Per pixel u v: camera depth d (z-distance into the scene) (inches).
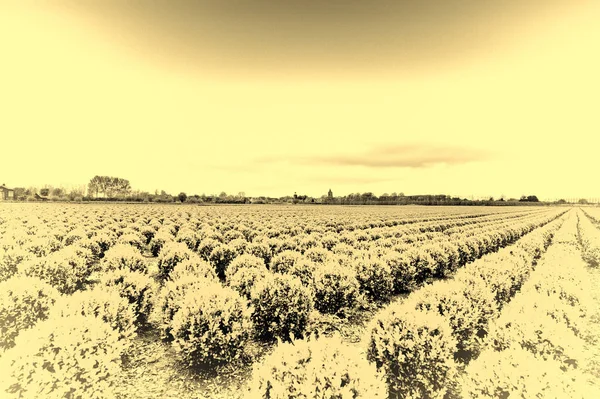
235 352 273.3
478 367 169.3
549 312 274.2
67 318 212.4
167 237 765.3
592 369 256.5
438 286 316.2
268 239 733.9
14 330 259.4
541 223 1808.6
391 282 464.1
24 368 180.5
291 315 315.9
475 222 1806.1
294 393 147.6
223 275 582.9
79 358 194.7
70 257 449.1
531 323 227.0
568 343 217.5
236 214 1939.0
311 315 339.0
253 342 318.3
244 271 402.9
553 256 597.3
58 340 195.2
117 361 219.8
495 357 170.1
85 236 740.7
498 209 4065.0
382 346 223.5
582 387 153.2
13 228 828.0
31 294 274.8
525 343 221.8
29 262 391.9
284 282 330.6
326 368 155.9
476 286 334.0
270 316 319.0
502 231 1043.9
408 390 215.5
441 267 601.6
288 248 684.7
